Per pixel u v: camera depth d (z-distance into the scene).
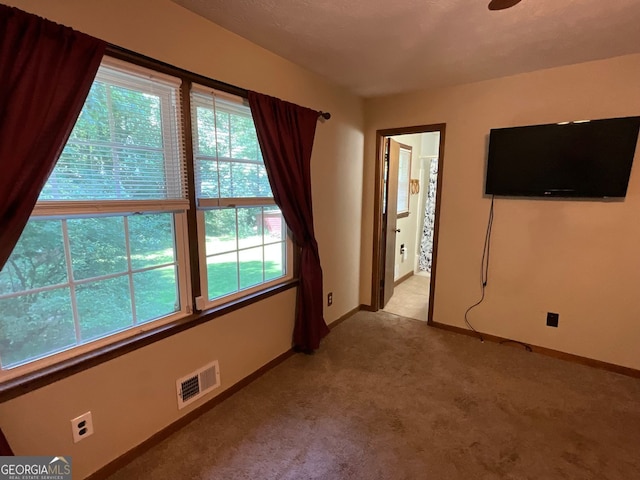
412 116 3.14
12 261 1.25
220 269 2.10
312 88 2.63
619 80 2.27
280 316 2.56
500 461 1.66
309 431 1.86
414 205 5.16
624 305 2.43
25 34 1.13
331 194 3.02
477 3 1.59
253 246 2.32
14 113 1.12
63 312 1.40
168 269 1.80
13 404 1.24
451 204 3.05
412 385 2.30
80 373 1.42
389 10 1.67
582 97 2.40
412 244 5.25
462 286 3.08
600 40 2.00
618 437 1.82
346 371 2.48
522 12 1.68
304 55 2.26
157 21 1.56
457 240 3.06
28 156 1.16
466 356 2.71
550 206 2.61
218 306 2.07
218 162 1.95
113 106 1.46
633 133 2.20
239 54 1.99
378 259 3.65
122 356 1.57
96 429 1.50
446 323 3.22
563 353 2.68
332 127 2.93
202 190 1.88
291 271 2.67
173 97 1.68
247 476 1.56
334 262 3.19
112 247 1.54
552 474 1.58
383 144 3.44
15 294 1.26
